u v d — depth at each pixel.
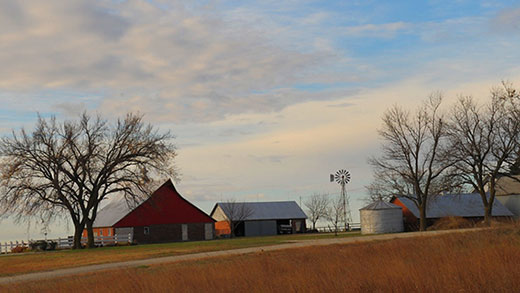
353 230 100.44
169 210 77.38
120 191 62.12
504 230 27.41
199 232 78.94
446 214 79.38
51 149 58.25
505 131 62.31
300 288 14.44
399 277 14.07
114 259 40.34
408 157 68.44
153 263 32.88
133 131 61.81
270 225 102.62
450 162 64.12
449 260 16.31
